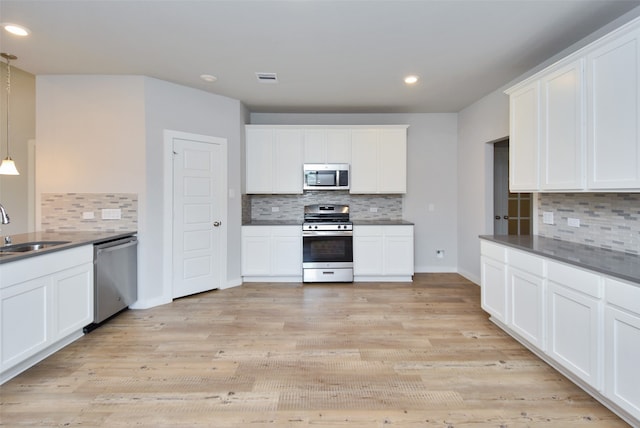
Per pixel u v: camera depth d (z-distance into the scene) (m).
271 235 4.59
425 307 3.61
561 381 2.18
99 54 3.01
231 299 3.90
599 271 1.82
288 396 2.04
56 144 3.51
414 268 5.15
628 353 1.67
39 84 3.49
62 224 3.53
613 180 1.98
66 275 2.58
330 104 4.63
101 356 2.53
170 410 1.90
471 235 4.70
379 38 2.72
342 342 2.77
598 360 1.84
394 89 3.99
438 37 2.70
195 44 2.82
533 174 2.69
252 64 3.24
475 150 4.55
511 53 3.00
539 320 2.33
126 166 3.53
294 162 4.80
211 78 3.61
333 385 2.15
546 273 2.27
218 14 2.36
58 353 2.57
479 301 3.81
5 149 4.09
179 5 2.25
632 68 1.85
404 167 4.82
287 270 4.62
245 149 4.75
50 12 2.33
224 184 4.29
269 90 4.02
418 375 2.27
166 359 2.49
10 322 2.12
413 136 5.15
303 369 2.35
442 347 2.67
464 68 3.35
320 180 4.74
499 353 2.57
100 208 3.54
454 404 1.95
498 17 2.40
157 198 3.65
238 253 4.52
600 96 2.06
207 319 3.28
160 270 3.70
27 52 2.97
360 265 4.62
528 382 2.17
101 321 3.02
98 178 3.53
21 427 1.76
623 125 1.91
